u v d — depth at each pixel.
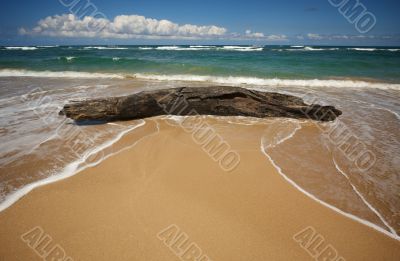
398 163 4.77
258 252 2.81
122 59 20.23
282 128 6.50
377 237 3.03
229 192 3.78
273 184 4.02
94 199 3.56
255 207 3.47
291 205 3.53
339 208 3.51
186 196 3.66
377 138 5.92
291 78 14.73
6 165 4.40
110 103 6.61
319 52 40.06
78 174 4.16
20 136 5.67
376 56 29.69
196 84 12.57
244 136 5.92
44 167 4.36
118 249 2.80
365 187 4.00
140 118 6.95
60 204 3.45
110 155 4.80
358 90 11.73
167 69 17.52
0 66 18.30
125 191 3.75
